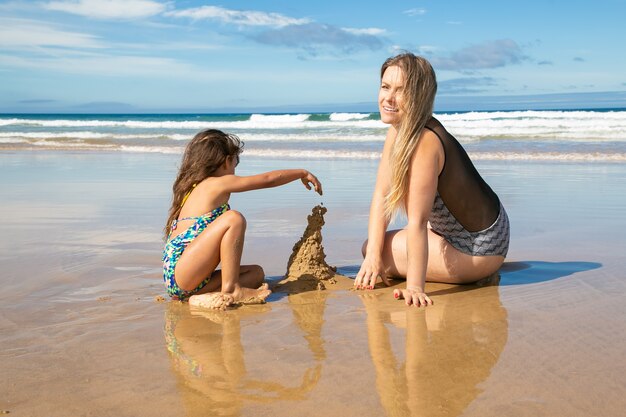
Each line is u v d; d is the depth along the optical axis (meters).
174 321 3.31
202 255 3.65
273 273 4.48
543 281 4.13
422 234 3.79
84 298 3.79
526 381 2.41
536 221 6.54
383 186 4.15
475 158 14.29
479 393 2.30
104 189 9.42
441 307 3.57
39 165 13.62
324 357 2.72
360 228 6.22
